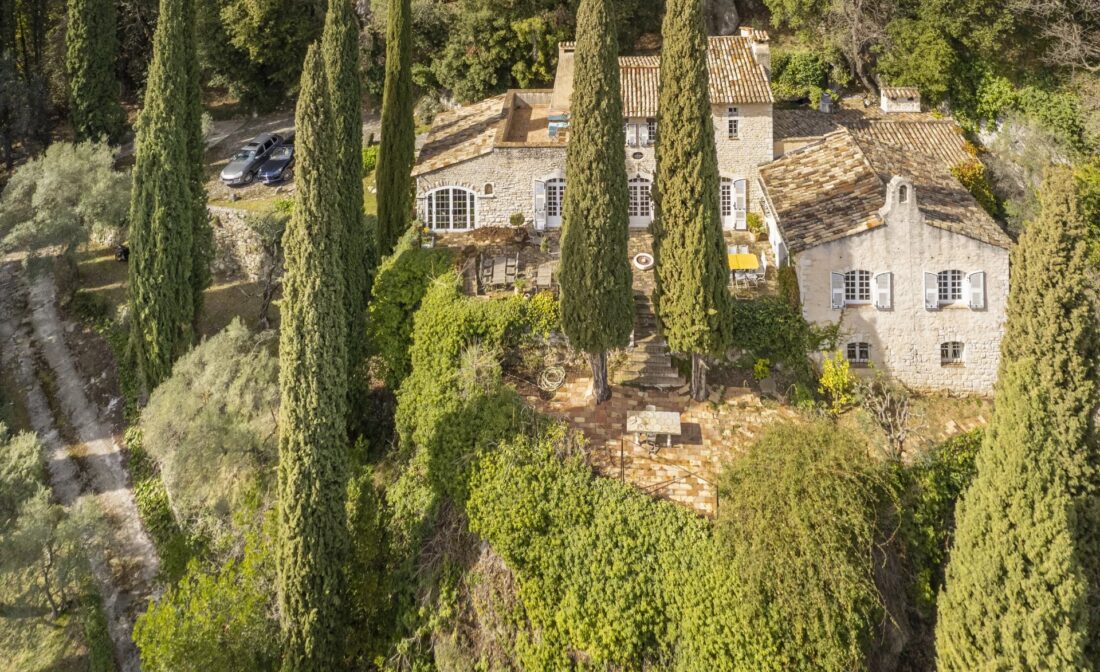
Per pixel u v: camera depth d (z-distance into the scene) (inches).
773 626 714.2
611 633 753.6
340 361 871.1
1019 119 1491.1
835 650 703.7
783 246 1154.7
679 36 888.3
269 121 2033.7
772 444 786.2
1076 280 642.2
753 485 757.3
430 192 1355.8
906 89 1601.9
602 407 991.6
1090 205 1198.3
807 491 740.0
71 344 1466.5
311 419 839.1
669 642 753.6
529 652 780.6
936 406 1023.6
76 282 1561.3
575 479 841.5
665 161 921.5
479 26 1739.7
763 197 1325.0
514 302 1061.8
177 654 820.6
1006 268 1019.9
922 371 1047.6
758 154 1343.5
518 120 1523.1
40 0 2012.8
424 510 920.3
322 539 846.5
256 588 892.0
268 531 906.7
